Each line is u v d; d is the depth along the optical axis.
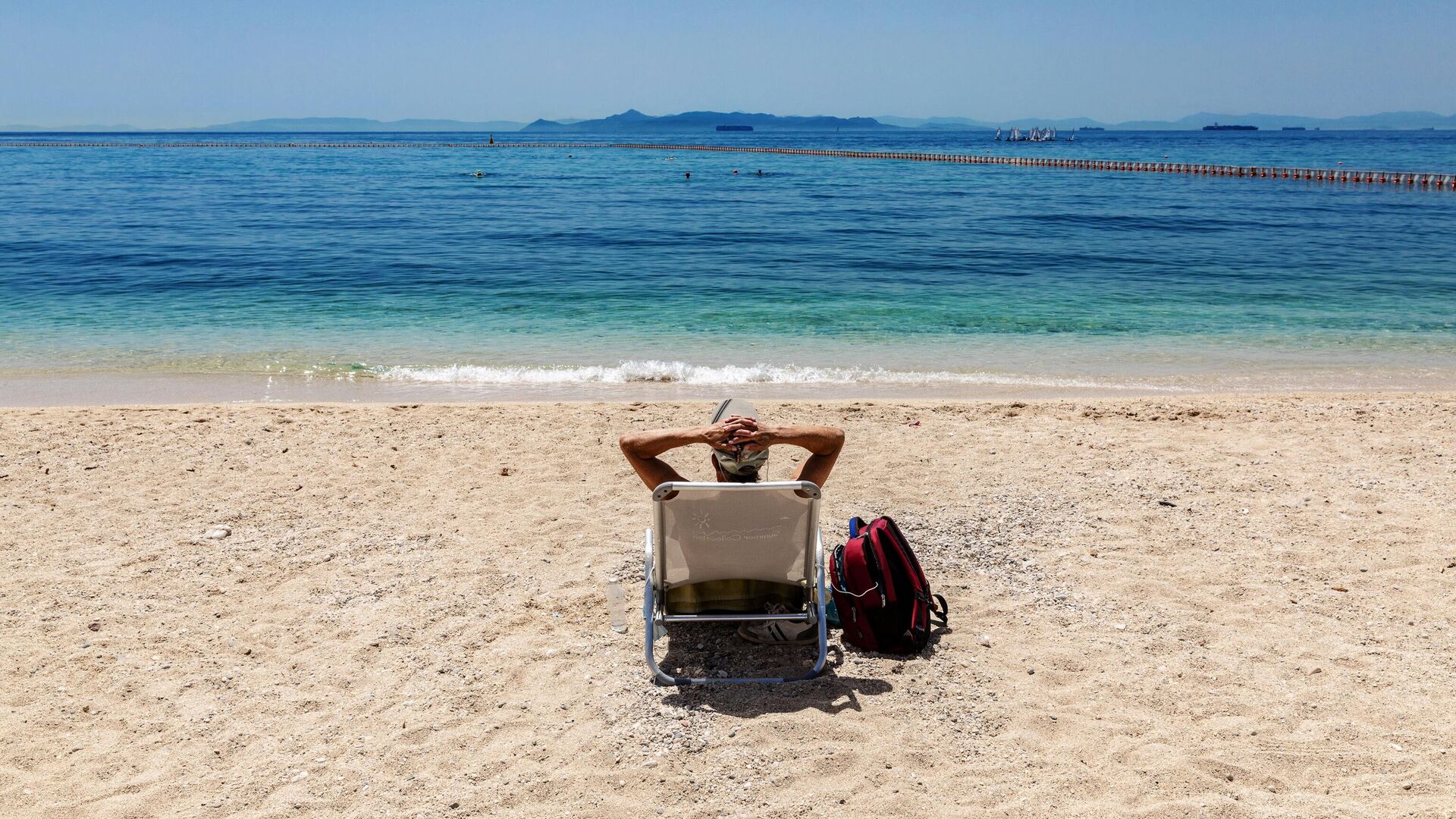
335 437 7.25
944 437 7.34
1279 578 4.80
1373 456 6.86
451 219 30.12
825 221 29.92
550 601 4.60
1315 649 4.09
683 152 107.62
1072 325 13.16
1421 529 5.40
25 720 3.58
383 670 3.96
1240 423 7.82
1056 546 5.23
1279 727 3.51
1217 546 5.22
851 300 15.36
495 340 12.07
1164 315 13.90
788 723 3.54
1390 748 3.36
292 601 4.57
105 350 11.23
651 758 3.35
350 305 14.68
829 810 3.07
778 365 10.69
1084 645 4.15
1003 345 11.86
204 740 3.48
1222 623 4.35
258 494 6.02
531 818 3.05
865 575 4.10
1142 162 74.25
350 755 3.39
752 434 4.02
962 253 21.69
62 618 4.37
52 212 32.12
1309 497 5.96
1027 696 3.74
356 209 34.22
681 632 4.32
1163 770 3.25
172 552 5.12
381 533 5.41
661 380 9.95
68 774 3.28
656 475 4.16
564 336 12.35
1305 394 9.10
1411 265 19.45
